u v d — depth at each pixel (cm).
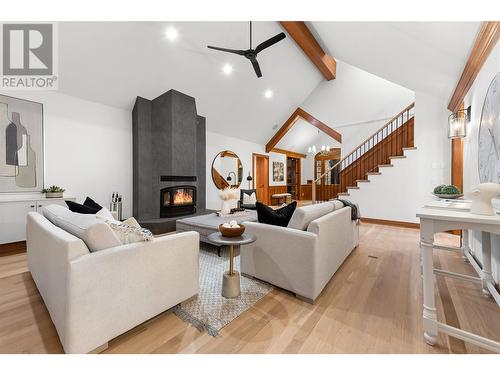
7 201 304
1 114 323
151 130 469
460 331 135
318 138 993
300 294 193
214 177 648
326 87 706
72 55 335
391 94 627
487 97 230
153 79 428
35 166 350
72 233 153
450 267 265
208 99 537
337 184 889
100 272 131
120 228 154
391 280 233
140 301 150
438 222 143
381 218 522
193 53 417
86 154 404
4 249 308
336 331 154
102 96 410
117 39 343
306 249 189
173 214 466
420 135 475
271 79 579
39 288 187
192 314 172
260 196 852
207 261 284
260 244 222
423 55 305
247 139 760
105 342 135
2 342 142
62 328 129
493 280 205
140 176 453
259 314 174
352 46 381
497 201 197
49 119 363
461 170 403
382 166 519
